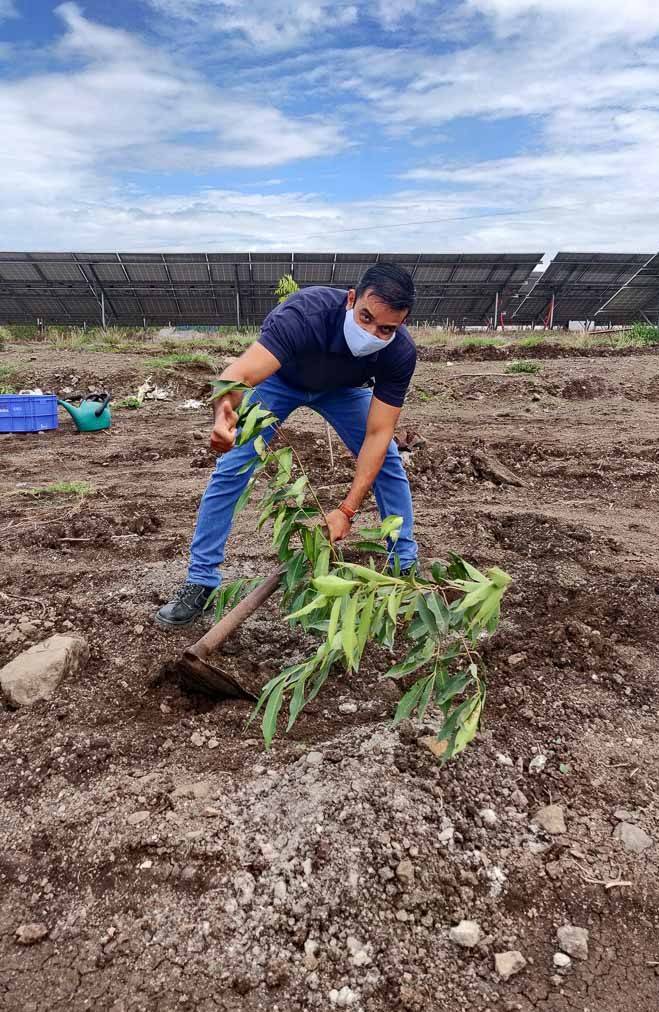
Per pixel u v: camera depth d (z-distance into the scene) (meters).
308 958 1.67
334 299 2.60
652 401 9.40
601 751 2.36
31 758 2.29
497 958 1.68
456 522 4.44
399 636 2.99
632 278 29.61
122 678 2.71
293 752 2.31
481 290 29.47
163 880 1.86
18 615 3.19
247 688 2.64
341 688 2.68
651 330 15.36
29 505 4.99
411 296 2.41
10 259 27.23
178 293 28.89
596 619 3.13
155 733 2.42
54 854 1.94
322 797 2.09
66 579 3.60
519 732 2.44
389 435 2.77
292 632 3.03
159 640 2.95
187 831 1.99
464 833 2.02
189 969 1.65
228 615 2.58
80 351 14.01
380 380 2.75
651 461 6.14
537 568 3.70
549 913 1.81
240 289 28.56
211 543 3.04
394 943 1.71
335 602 1.42
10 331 20.45
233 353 13.92
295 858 1.90
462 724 1.76
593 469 5.81
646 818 2.08
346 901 1.79
